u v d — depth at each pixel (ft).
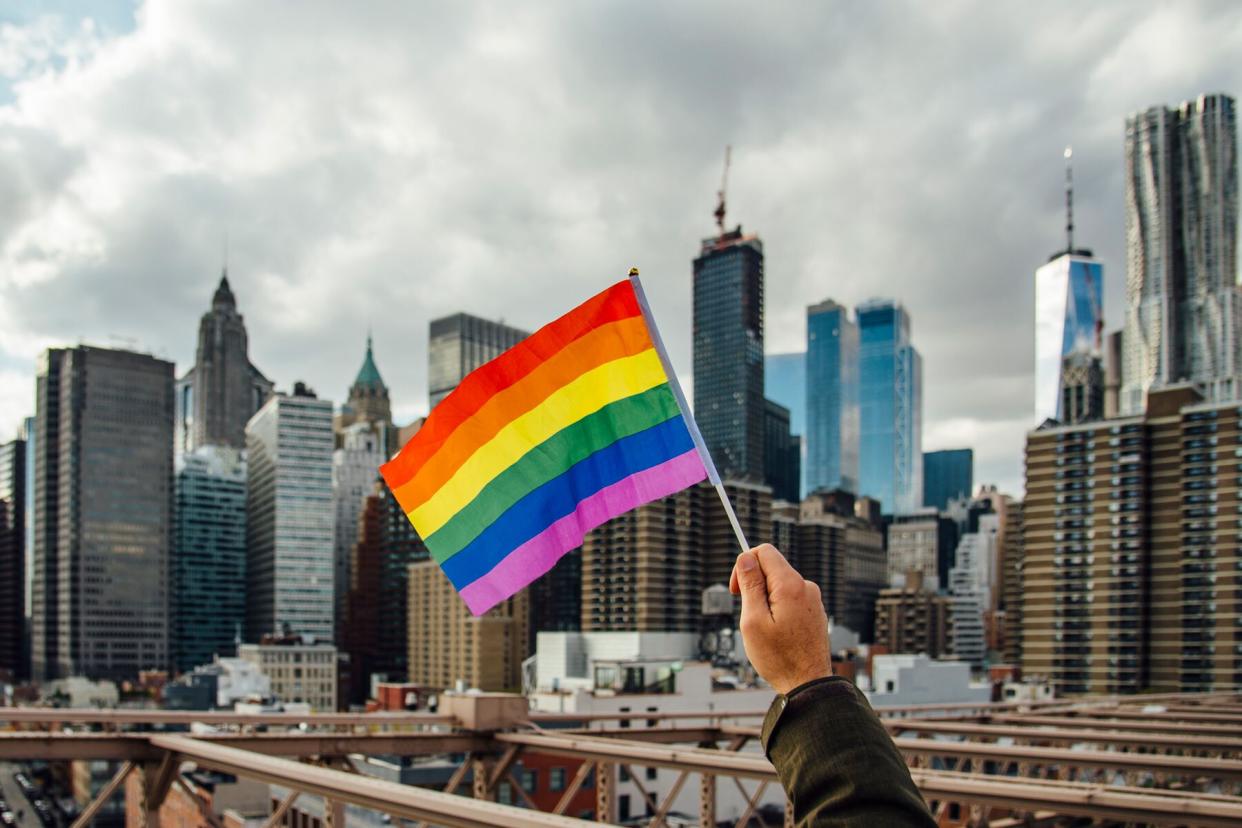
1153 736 55.42
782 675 5.82
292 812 147.43
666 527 526.57
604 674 275.39
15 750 41.16
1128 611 445.37
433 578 631.97
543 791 201.26
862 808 5.04
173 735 43.14
